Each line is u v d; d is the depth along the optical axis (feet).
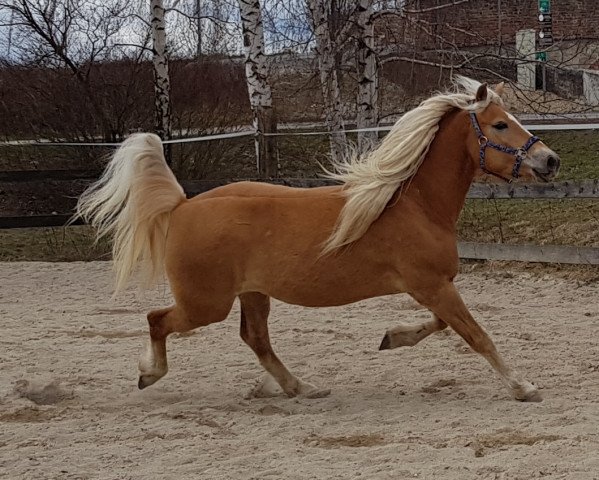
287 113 54.90
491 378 19.51
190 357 22.25
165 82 44.91
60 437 16.01
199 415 17.31
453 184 17.62
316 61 45.96
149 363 18.69
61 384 19.97
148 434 16.07
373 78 38.65
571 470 13.29
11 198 47.50
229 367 21.31
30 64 49.47
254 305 18.49
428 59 39.47
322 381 19.88
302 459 14.34
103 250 40.52
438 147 17.62
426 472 13.50
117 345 23.73
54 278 34.40
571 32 57.06
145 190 17.92
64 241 42.70
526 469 13.42
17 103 48.93
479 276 31.83
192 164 49.06
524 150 17.04
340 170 19.52
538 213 38.70
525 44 52.42
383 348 18.70
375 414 17.03
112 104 49.03
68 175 41.14
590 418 16.01
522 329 24.13
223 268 17.33
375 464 14.01
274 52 46.16
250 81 40.01
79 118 48.73
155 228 18.08
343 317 26.35
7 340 24.34
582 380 19.01
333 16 44.21
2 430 16.51
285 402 18.25
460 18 46.03
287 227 17.22
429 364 20.81
